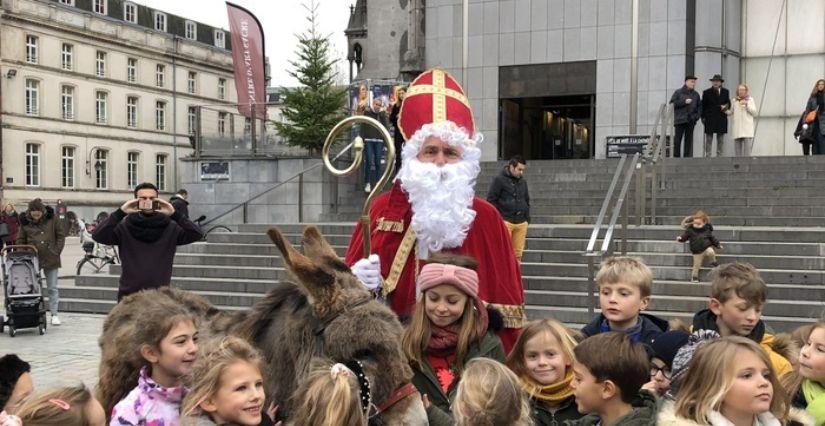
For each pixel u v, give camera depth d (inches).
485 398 122.1
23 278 407.2
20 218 439.2
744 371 123.8
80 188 2084.2
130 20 2250.2
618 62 774.5
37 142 1984.5
